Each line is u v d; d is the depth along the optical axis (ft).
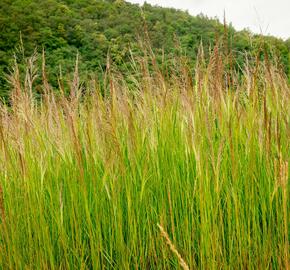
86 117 9.68
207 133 8.13
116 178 8.70
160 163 9.42
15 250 8.41
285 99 9.46
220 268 7.79
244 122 9.28
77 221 8.92
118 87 10.16
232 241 8.02
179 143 9.62
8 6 100.83
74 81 9.63
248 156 8.75
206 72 9.52
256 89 9.38
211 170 8.66
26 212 8.67
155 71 10.36
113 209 8.77
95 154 9.35
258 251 8.25
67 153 9.29
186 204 8.46
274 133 8.75
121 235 8.35
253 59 9.81
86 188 9.05
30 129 9.65
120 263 8.46
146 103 10.00
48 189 8.92
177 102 10.21
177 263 8.27
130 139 9.02
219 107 9.09
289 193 8.26
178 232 8.52
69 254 8.79
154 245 8.77
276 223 8.56
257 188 8.87
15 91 9.77
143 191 8.92
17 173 9.40
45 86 9.96
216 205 8.12
